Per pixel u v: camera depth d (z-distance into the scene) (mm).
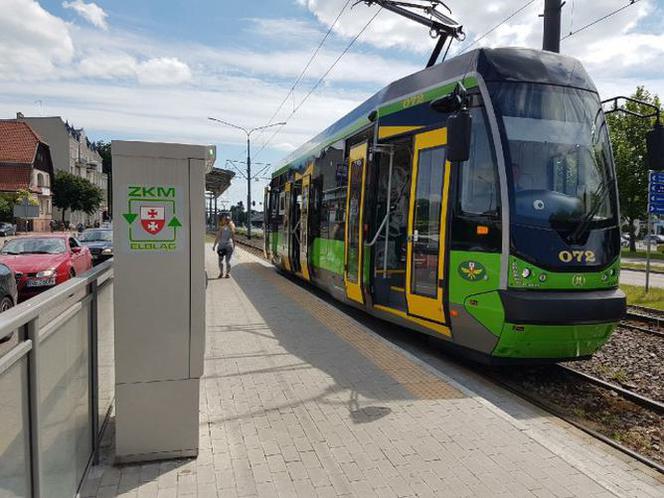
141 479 3855
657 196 15430
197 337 4105
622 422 6082
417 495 3768
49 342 2803
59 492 3016
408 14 12352
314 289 15422
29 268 12672
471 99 6988
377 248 9008
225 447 4449
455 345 7234
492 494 3789
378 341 8055
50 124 84625
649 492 4004
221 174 21453
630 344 9461
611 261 6805
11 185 63312
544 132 6809
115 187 3953
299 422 5012
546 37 11461
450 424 4977
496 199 6551
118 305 3988
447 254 7012
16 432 2297
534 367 7773
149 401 4078
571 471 4133
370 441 4609
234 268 19922
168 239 4035
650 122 42500
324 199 12242
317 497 3719
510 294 6320
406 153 8258
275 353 7379
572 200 6730
